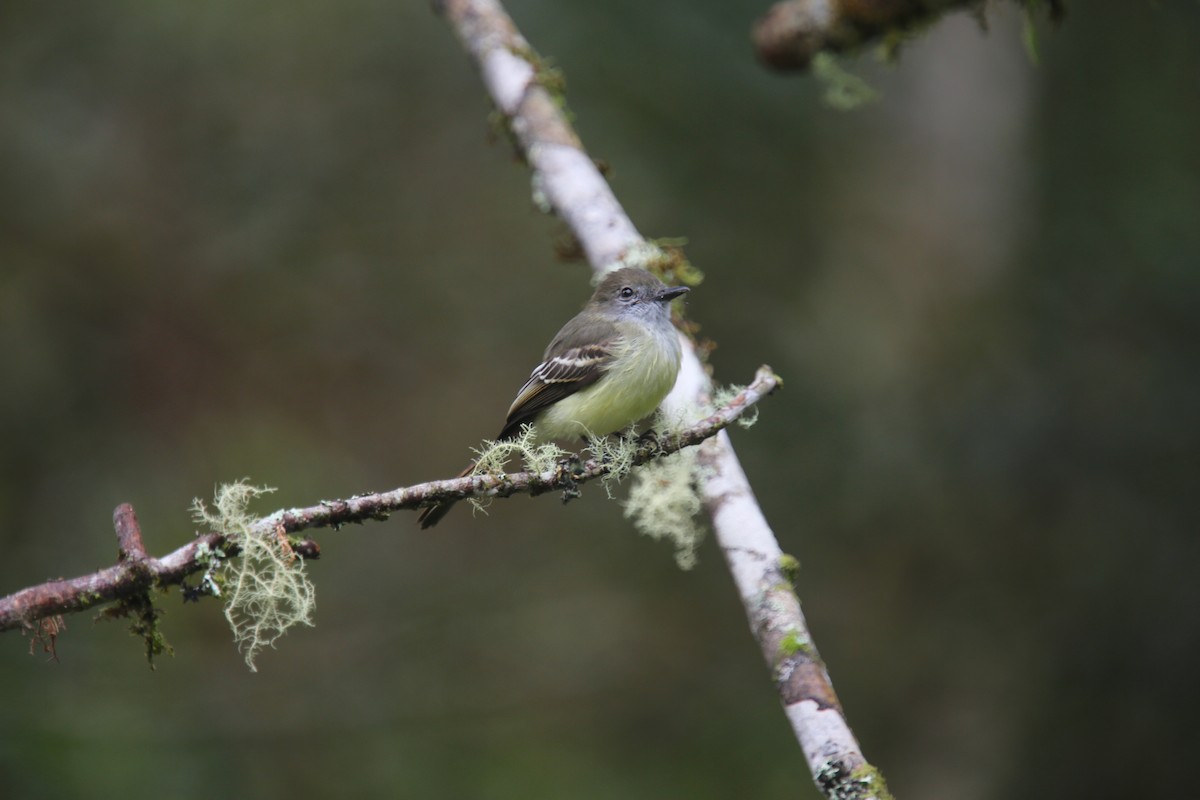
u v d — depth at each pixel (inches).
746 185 541.0
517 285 605.3
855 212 566.3
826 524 526.9
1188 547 503.2
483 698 530.9
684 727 519.5
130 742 451.5
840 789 187.9
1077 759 499.8
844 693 518.6
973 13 335.3
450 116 610.9
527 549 583.5
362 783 490.0
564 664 543.2
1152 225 519.5
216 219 605.0
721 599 552.4
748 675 531.5
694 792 495.5
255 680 508.7
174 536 520.1
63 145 581.6
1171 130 529.0
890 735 515.8
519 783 494.9
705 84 531.8
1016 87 559.2
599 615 554.9
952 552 527.8
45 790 422.0
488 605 561.9
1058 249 538.9
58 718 442.6
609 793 494.0
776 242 544.1
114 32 584.1
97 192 587.5
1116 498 512.4
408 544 584.1
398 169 614.2
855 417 528.4
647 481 239.8
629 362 299.1
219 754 475.8
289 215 609.6
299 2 593.6
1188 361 510.0
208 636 511.5
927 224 559.8
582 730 521.3
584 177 314.7
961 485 524.1
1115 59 542.0
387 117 609.9
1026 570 522.0
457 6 351.3
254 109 605.0
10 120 573.9
